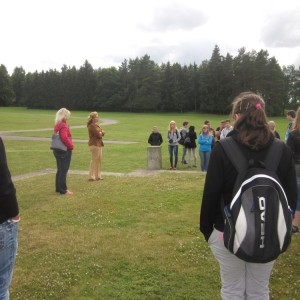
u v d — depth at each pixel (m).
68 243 5.42
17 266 4.62
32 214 7.06
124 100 125.88
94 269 4.52
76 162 17.75
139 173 12.73
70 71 134.12
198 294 3.89
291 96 115.38
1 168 2.42
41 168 15.45
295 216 5.79
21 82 151.75
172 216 6.82
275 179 2.41
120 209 7.35
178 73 119.94
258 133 2.49
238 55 105.94
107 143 29.94
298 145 5.54
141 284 4.13
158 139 17.58
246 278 2.68
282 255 4.94
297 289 3.99
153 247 5.23
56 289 4.04
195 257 4.86
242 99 2.63
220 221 2.65
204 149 14.52
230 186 2.53
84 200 8.14
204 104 110.81
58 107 133.25
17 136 35.91
